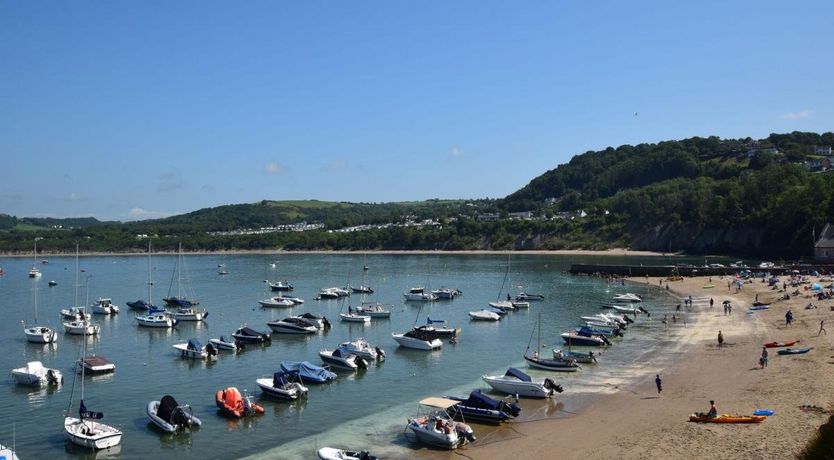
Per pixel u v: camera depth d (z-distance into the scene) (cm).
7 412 5116
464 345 7731
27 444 4400
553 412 4775
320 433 4541
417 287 14362
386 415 4938
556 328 8856
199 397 5531
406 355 7162
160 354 7394
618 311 9738
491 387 5456
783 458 3438
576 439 4144
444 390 5612
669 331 7869
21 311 11325
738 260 19175
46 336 8106
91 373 6347
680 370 5747
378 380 6019
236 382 6047
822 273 13188
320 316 9806
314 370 5966
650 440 3972
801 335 6756
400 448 4191
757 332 7250
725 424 4138
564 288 13675
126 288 15375
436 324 8688
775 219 19562
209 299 12888
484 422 4581
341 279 17012
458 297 12750
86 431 4350
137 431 4641
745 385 5038
